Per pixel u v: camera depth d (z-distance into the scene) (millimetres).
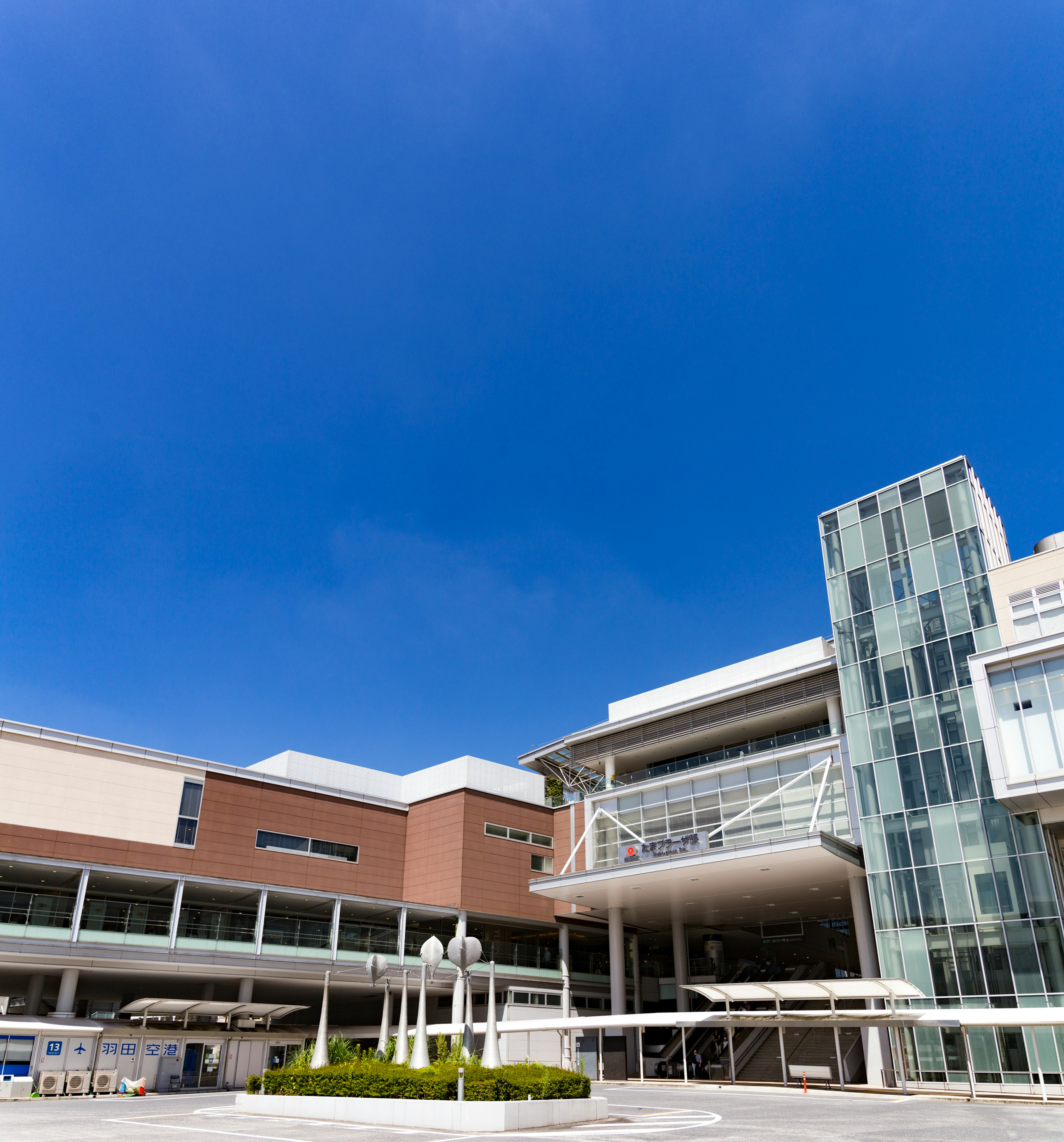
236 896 44969
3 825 36625
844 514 43188
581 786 57562
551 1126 18422
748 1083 36219
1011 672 31547
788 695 45219
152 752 42875
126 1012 34938
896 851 36062
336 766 55375
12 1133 16891
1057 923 30938
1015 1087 29531
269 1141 15453
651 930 56688
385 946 45000
